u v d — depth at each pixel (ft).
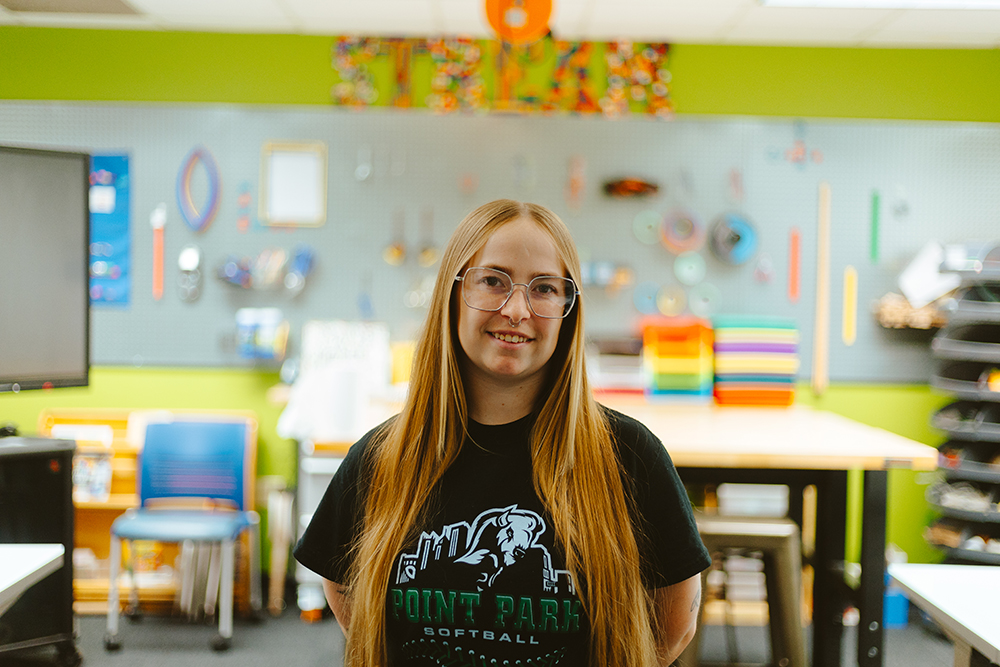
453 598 3.50
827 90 12.91
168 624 11.20
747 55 12.88
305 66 12.83
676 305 12.87
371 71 12.85
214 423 11.64
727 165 12.81
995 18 11.58
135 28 12.72
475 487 3.65
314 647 10.48
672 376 11.87
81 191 9.30
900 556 11.75
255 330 12.37
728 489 11.34
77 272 9.31
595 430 3.69
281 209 12.81
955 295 11.48
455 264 3.67
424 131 12.81
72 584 9.46
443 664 3.64
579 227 12.85
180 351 12.86
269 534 12.08
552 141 12.82
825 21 11.87
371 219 12.85
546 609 3.46
